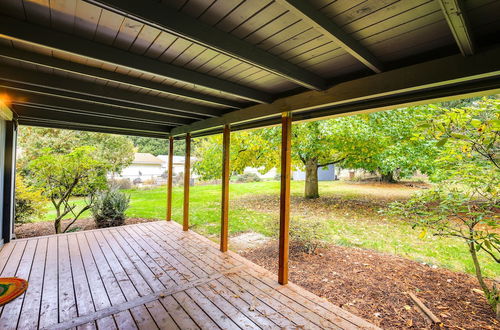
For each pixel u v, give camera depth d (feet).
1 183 12.59
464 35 4.24
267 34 5.18
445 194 8.39
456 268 10.83
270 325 6.84
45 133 29.07
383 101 7.52
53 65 6.35
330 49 5.79
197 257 11.64
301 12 3.96
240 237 15.71
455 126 7.39
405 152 17.89
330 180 49.06
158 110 12.26
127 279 9.43
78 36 5.35
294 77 6.57
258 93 9.12
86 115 14.25
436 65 5.38
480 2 3.86
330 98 7.48
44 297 8.14
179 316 7.21
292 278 10.16
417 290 9.05
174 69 6.86
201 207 25.85
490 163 7.48
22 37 4.76
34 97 10.16
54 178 17.94
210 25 4.88
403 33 4.91
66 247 12.77
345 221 18.53
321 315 7.30
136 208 25.72
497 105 6.73
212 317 7.18
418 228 16.67
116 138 35.65
